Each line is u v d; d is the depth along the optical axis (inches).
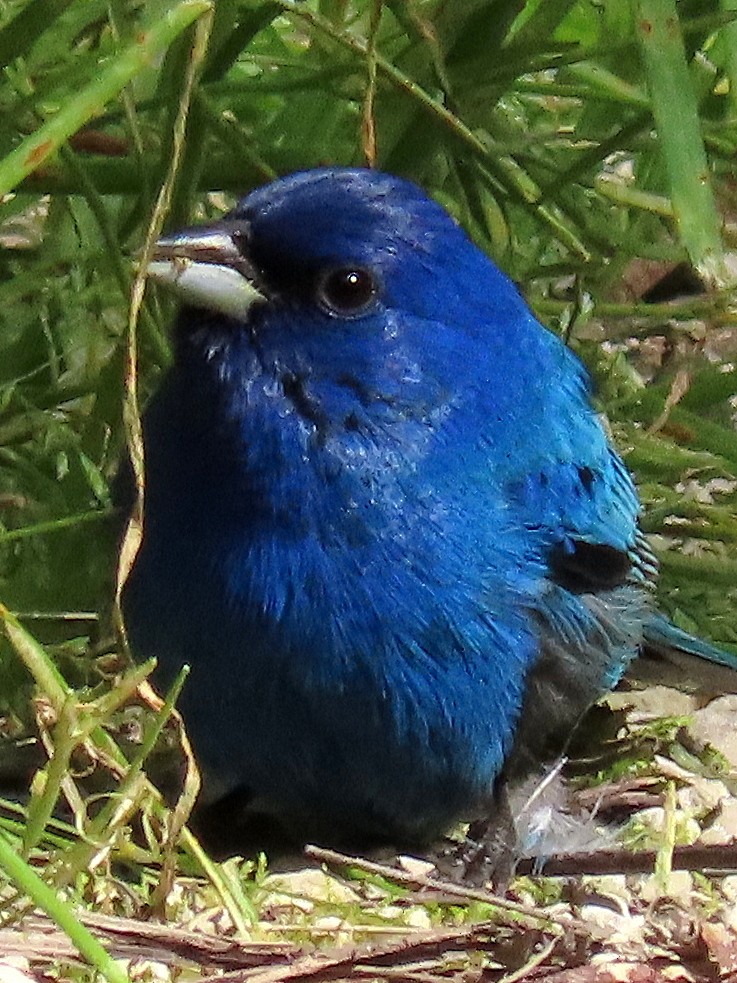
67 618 67.7
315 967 65.4
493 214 69.7
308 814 67.5
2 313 69.0
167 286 66.6
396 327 66.7
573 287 69.4
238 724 66.9
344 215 66.6
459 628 66.9
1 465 68.4
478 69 68.8
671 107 67.0
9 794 67.4
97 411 68.3
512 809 67.4
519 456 67.2
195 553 66.6
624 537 67.9
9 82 68.2
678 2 68.8
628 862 67.0
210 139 68.8
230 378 66.6
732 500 70.1
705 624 69.6
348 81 69.1
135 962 65.4
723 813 67.8
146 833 66.1
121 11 67.9
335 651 66.7
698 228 66.9
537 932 65.6
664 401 69.6
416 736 66.9
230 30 68.4
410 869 67.2
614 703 69.2
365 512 66.6
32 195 68.7
